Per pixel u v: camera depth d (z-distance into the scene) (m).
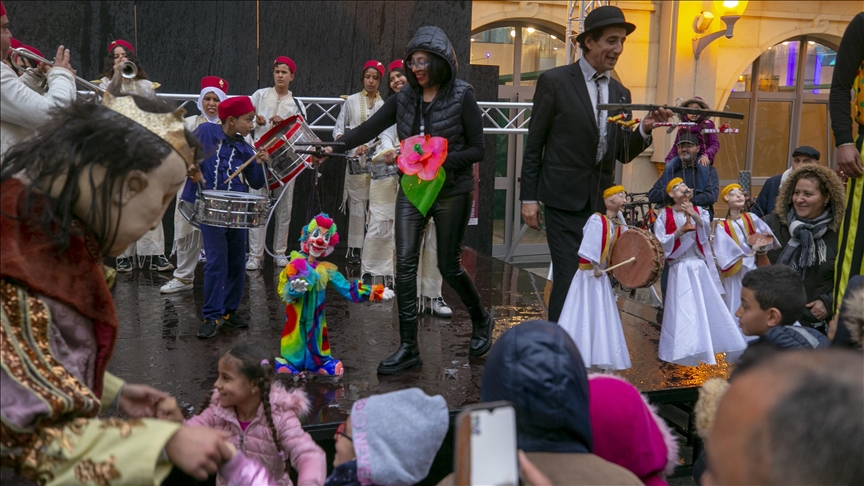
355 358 4.81
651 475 2.12
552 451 1.73
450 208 4.52
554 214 4.60
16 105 2.84
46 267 1.54
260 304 6.11
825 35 13.38
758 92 13.70
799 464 0.89
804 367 0.95
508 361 1.75
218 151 5.15
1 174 1.60
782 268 3.27
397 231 4.49
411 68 4.38
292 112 7.44
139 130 1.63
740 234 4.75
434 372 4.57
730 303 4.92
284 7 8.00
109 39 7.57
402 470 1.89
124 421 1.50
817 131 14.31
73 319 1.60
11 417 1.42
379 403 1.97
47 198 1.55
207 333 5.12
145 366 4.54
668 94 11.99
